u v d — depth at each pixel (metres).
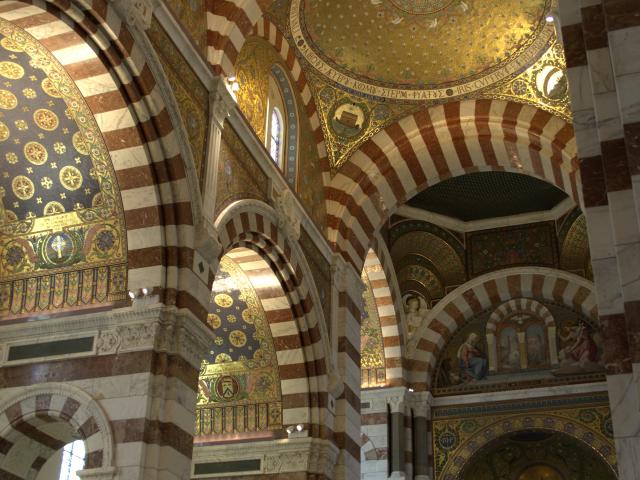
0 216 11.55
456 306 23.84
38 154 11.18
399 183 18.22
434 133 17.77
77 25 10.05
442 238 24.42
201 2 12.85
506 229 24.22
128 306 10.70
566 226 23.64
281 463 14.54
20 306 11.24
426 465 22.23
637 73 7.59
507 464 25.48
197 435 15.06
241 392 15.10
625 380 7.23
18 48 10.27
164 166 10.96
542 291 23.38
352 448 15.79
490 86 17.47
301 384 14.89
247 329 15.09
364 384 22.84
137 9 10.53
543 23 16.50
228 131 13.02
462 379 23.55
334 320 16.30
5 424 10.54
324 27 16.86
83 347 10.65
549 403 22.47
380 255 22.62
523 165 17.94
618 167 7.84
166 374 10.38
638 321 7.11
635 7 7.84
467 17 16.86
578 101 8.88
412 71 17.72
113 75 10.52
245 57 14.68
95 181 11.10
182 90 11.70
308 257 15.82
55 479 15.35
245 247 13.59
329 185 17.73
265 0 13.69
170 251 10.91
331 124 17.86
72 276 11.19
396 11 16.88
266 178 14.22
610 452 21.52
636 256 7.38
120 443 9.96
